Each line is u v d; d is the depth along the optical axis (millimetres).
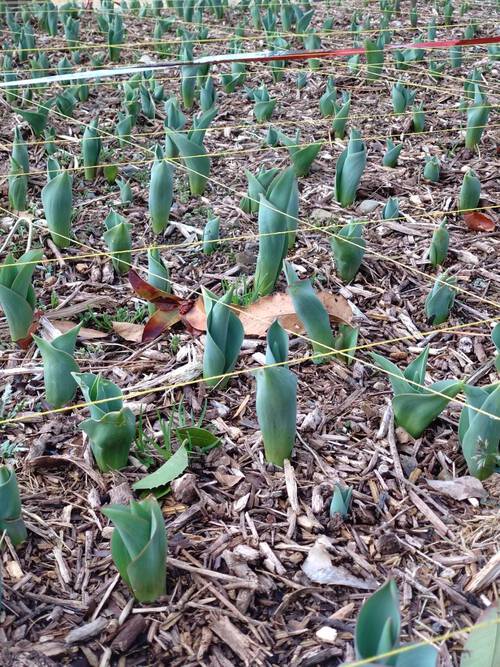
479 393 675
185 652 553
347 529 652
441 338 912
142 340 891
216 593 594
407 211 1197
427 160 1283
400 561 624
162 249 1091
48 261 1047
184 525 657
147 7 2305
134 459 715
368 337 911
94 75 1217
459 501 680
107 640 560
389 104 1605
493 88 1699
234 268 1037
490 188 1267
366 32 2025
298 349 876
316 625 573
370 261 1060
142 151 1391
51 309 955
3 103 1584
